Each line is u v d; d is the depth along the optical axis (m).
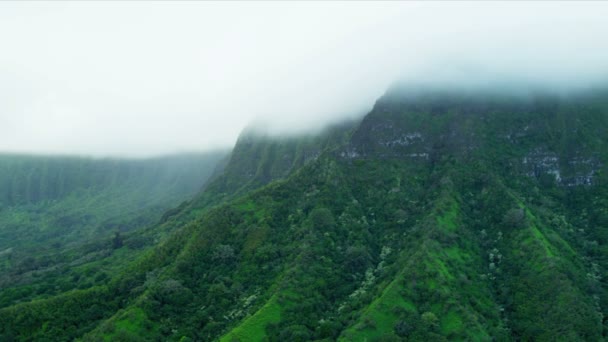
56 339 158.12
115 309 175.50
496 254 185.00
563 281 159.12
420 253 171.88
